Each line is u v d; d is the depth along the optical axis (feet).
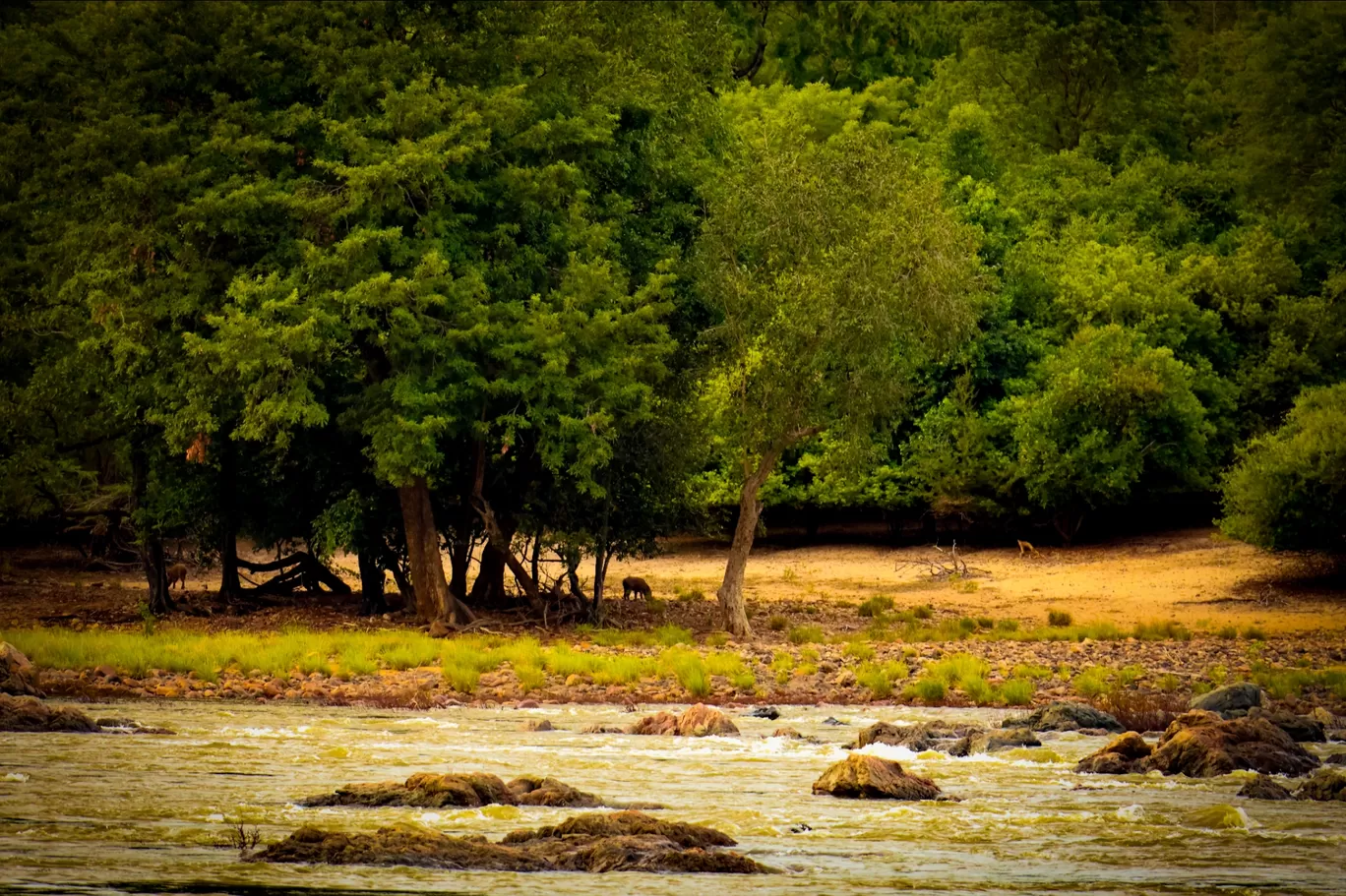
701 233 342.44
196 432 318.45
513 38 331.16
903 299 306.35
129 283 311.68
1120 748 160.15
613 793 134.21
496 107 309.01
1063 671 262.47
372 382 326.03
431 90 314.35
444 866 96.99
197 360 307.58
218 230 312.09
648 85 341.82
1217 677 252.83
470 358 311.68
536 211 316.19
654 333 317.22
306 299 299.58
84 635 273.95
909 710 219.61
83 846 103.35
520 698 224.53
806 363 306.96
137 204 311.68
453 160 304.71
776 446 321.73
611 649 294.05
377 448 302.66
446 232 307.37
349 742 169.17
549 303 314.96
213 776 138.31
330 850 99.09
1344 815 126.21
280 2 334.85
